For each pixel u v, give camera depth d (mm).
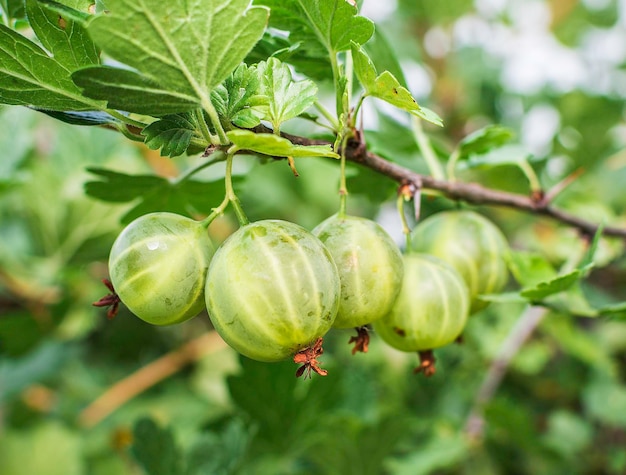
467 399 247
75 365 289
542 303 154
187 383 285
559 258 254
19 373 254
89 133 250
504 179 252
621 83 327
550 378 271
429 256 137
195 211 166
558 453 215
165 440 181
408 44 327
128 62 98
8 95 114
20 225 262
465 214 160
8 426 271
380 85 112
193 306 110
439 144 208
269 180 294
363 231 118
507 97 313
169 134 111
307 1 124
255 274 102
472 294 155
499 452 243
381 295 117
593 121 274
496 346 248
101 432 262
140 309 108
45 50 111
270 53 143
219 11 98
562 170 273
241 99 113
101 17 93
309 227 296
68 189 244
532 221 277
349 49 128
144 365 298
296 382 188
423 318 130
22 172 232
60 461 249
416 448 216
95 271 275
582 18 350
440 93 327
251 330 102
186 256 108
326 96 268
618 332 269
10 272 246
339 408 205
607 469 248
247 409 187
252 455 191
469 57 330
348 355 254
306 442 193
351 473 201
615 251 227
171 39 98
